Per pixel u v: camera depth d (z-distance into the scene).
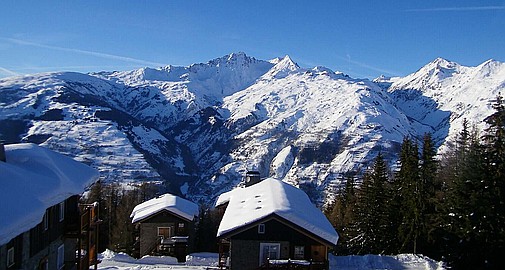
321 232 27.47
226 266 32.41
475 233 33.25
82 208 27.39
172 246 43.34
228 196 45.84
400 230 43.19
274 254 27.77
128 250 52.69
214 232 59.09
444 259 35.78
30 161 21.05
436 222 38.59
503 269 32.84
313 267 26.83
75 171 23.95
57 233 23.69
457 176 36.59
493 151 34.25
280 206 28.78
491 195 33.47
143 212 47.66
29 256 19.64
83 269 25.86
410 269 36.59
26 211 14.05
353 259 39.44
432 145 46.09
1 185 15.27
